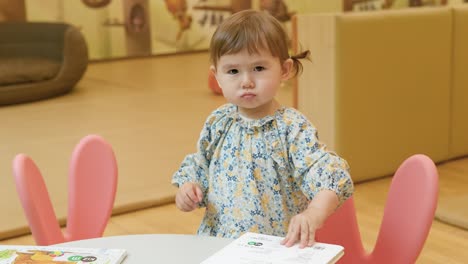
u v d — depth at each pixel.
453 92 3.75
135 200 3.12
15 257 1.21
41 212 1.63
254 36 1.40
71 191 1.81
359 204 3.14
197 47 9.09
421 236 1.48
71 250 1.24
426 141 3.68
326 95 3.36
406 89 3.53
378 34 3.37
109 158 1.83
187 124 4.75
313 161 1.44
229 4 9.20
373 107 3.43
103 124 4.82
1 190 3.31
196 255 1.26
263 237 1.24
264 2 9.30
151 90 6.29
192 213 3.06
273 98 1.55
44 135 4.52
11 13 7.71
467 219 2.81
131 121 4.90
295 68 1.57
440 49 3.63
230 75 1.44
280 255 1.16
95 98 5.93
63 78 6.03
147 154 3.95
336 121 3.34
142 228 2.89
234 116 1.55
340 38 3.26
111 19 8.39
